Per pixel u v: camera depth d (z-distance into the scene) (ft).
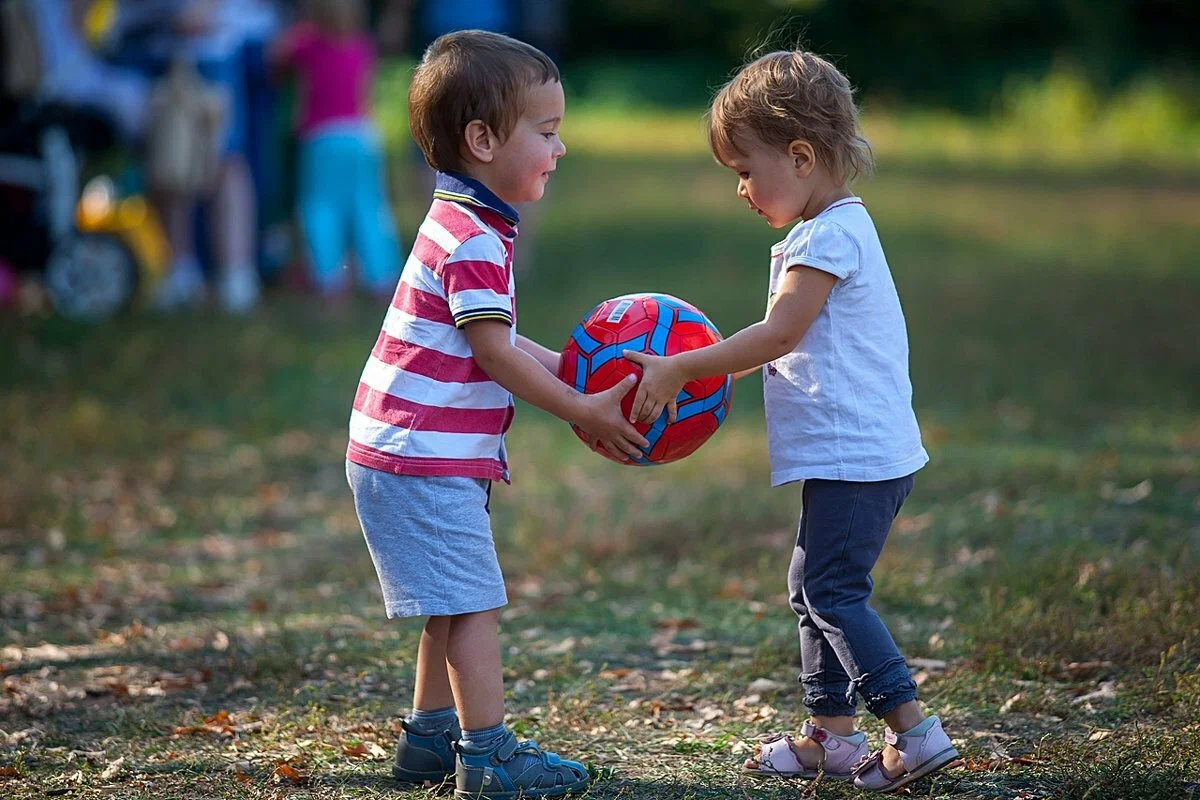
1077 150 173.17
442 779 20.74
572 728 22.88
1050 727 22.15
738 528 35.53
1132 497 36.65
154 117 61.52
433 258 19.34
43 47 58.59
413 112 20.02
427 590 19.27
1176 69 213.25
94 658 27.20
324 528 37.99
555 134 19.95
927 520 35.37
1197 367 55.06
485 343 18.97
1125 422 46.55
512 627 28.94
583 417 19.52
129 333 59.47
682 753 21.75
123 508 39.29
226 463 44.21
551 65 19.93
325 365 56.59
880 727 22.54
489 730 19.74
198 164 62.18
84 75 60.13
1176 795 18.80
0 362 53.93
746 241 92.68
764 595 30.35
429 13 69.92
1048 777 20.01
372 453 19.49
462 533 19.27
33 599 31.45
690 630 28.35
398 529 19.38
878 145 174.19
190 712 23.95
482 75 19.38
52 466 42.37
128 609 30.86
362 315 65.57
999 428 46.42
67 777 20.99
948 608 28.55
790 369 19.60
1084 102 196.44
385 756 21.93
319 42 64.95
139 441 45.55
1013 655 24.90
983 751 21.07
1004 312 68.28
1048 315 67.36
